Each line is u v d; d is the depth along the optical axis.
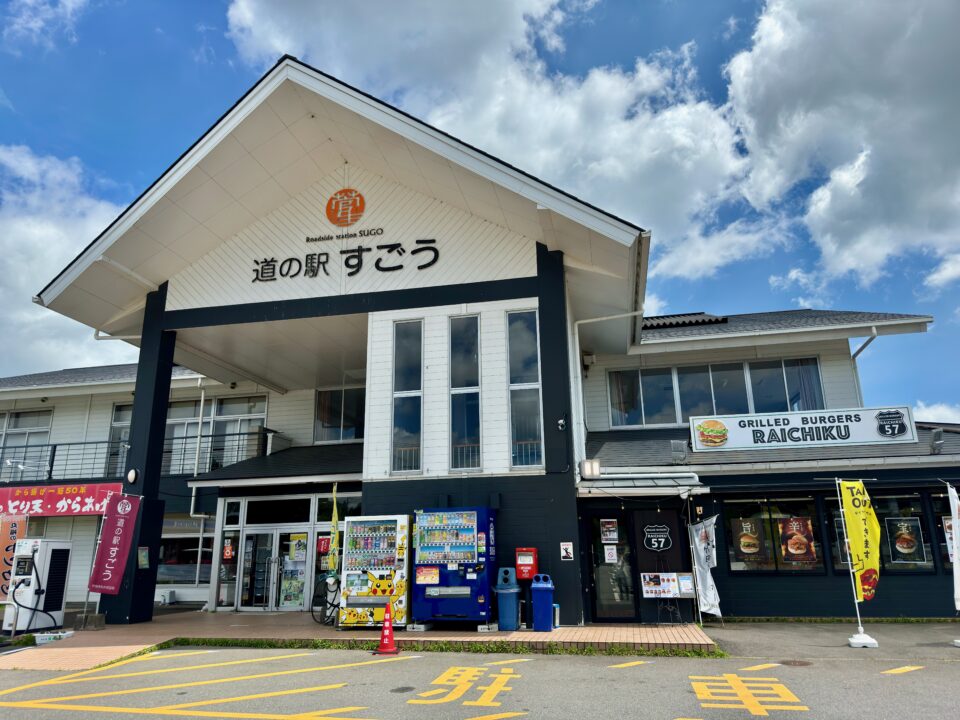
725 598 11.17
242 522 13.59
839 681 6.43
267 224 12.21
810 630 9.72
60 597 11.32
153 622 11.21
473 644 8.28
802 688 6.18
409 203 11.70
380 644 8.27
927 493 11.03
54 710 5.89
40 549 11.12
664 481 10.39
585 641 8.06
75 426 17.94
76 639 9.23
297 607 12.89
